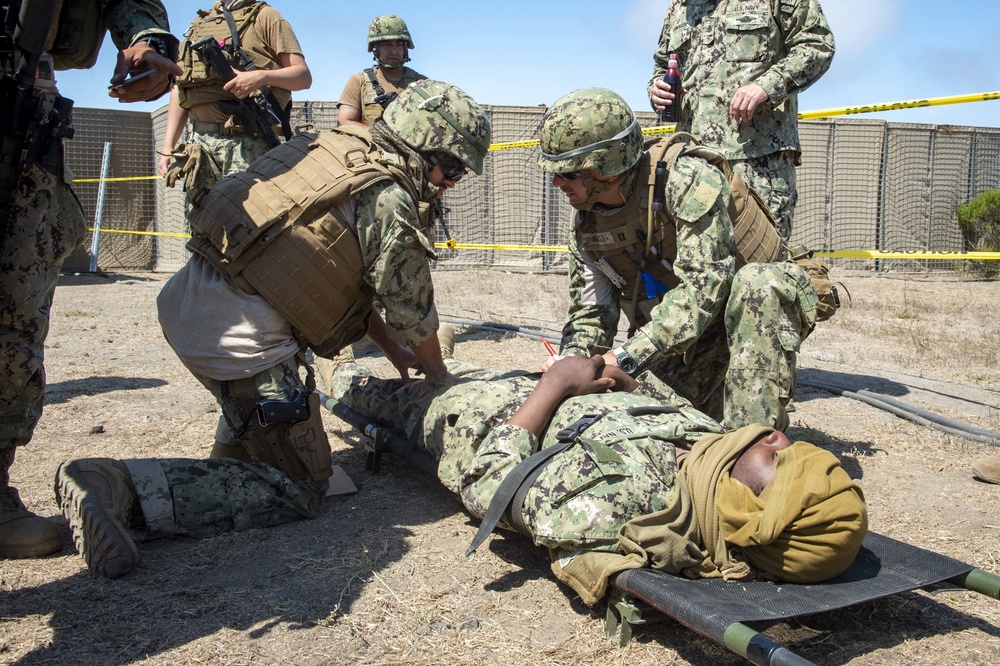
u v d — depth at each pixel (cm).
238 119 477
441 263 1321
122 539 263
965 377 576
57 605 248
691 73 478
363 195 301
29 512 296
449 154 311
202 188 330
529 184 1306
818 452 230
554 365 292
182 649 226
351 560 279
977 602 253
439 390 332
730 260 326
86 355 638
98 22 300
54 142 279
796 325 342
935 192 1332
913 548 252
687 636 233
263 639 231
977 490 351
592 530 234
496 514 249
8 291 277
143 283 1159
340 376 405
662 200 329
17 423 287
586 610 248
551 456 253
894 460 392
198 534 294
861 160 1288
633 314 367
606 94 318
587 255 368
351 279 307
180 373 579
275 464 317
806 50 432
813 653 224
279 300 299
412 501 337
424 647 229
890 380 564
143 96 302
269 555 283
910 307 885
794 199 472
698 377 369
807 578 228
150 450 402
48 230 284
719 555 236
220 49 448
